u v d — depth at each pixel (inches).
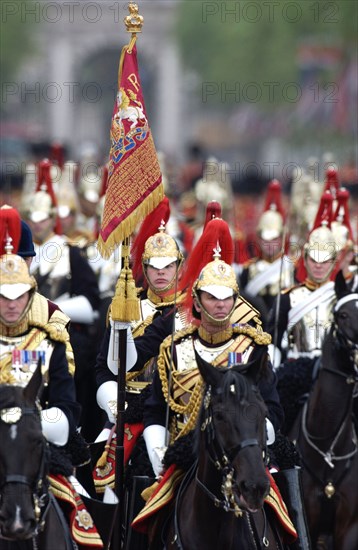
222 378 1207.6
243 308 1402.6
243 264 2481.5
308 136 6501.0
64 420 1243.8
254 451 1163.9
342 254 1969.7
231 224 2881.4
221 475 1223.5
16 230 1311.5
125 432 1471.5
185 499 1294.3
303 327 1829.5
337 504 1610.5
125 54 1391.5
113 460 1476.4
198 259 1427.2
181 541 1273.4
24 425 1147.3
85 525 1267.2
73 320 2092.8
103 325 2096.5
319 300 1829.5
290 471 1385.3
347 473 1609.3
